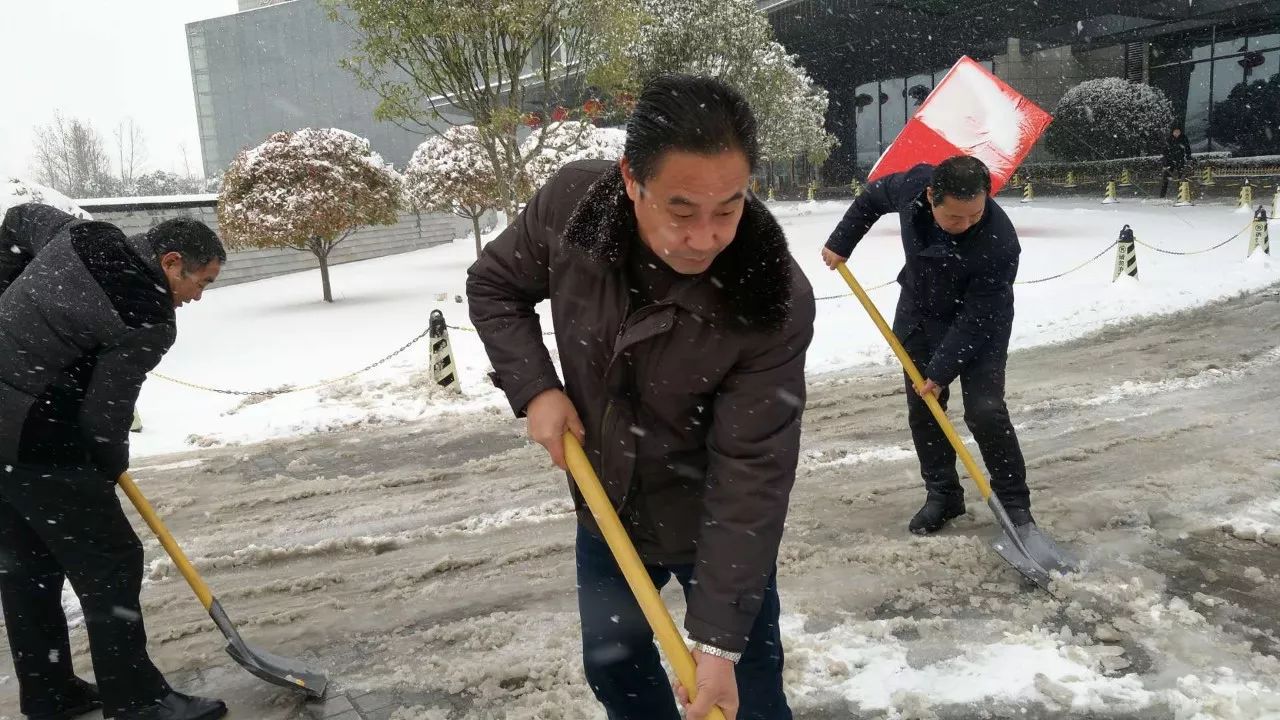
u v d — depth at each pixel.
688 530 1.80
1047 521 3.81
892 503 4.18
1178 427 5.04
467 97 11.60
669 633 1.51
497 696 2.75
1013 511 3.46
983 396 3.36
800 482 4.56
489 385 7.17
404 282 15.27
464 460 5.36
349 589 3.62
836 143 26.56
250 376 8.00
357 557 3.97
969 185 2.96
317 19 45.16
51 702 2.74
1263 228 11.27
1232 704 2.45
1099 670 2.69
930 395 3.42
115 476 2.50
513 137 11.74
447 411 6.53
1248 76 29.25
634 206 1.47
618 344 1.57
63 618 2.74
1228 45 29.72
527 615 3.29
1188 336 7.51
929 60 35.84
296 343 9.65
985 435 3.40
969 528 3.82
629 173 1.33
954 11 28.97
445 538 4.13
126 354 2.33
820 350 7.68
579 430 1.68
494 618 3.27
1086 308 8.95
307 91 46.16
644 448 1.69
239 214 11.96
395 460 5.43
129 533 2.56
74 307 2.26
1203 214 17.41
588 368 1.65
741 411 1.57
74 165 41.56
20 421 2.30
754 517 1.57
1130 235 10.14
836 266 3.75
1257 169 26.97
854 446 5.13
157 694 2.67
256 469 5.37
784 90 22.06
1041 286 10.24
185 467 5.46
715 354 1.54
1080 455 4.64
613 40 11.39
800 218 22.67
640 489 1.76
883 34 32.25
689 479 1.75
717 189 1.22
